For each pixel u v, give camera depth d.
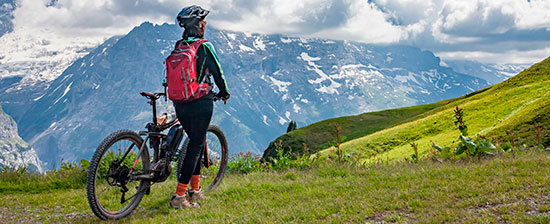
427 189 5.96
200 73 6.03
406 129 48.91
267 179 8.45
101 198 6.21
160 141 6.44
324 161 10.21
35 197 7.69
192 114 6.17
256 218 5.38
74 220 6.05
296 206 5.78
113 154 7.61
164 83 6.20
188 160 6.36
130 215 6.28
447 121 45.66
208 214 5.82
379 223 4.85
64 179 9.20
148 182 6.46
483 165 7.45
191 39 6.07
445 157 9.39
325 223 4.94
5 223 6.02
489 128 34.62
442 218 4.71
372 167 9.13
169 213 6.18
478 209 4.93
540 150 10.30
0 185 8.76
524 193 5.16
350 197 5.98
